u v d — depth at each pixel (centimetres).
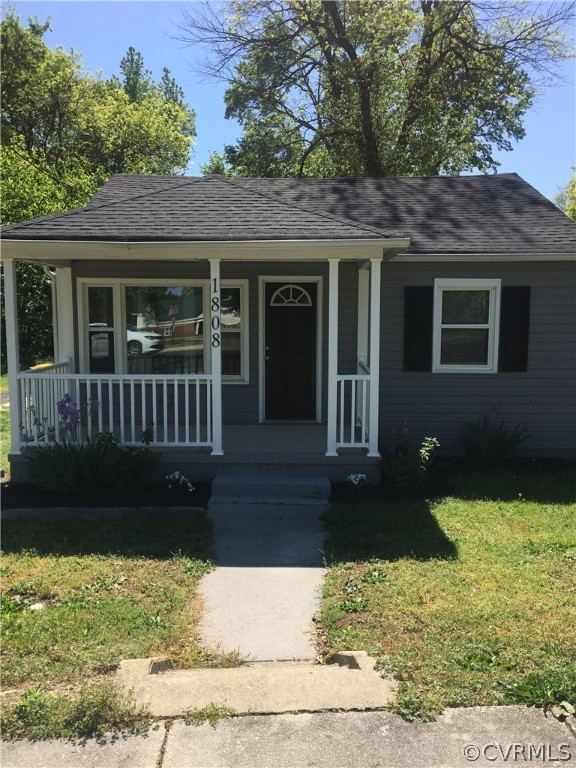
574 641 383
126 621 420
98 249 683
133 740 284
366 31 1961
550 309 905
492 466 870
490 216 990
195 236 681
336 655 378
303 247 688
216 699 314
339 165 2220
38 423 753
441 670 346
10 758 273
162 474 752
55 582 484
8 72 2820
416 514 659
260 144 2347
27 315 1736
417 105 2083
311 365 966
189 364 951
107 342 934
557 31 1952
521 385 919
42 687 328
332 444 752
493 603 442
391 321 915
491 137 2378
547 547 564
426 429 927
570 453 924
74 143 2945
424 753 278
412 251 867
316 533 611
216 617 441
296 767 269
